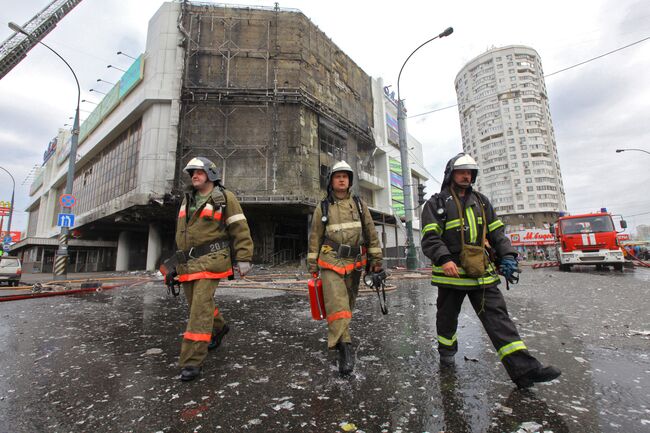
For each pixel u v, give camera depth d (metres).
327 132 25.11
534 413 1.85
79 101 13.80
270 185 20.83
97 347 3.34
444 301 2.61
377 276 3.01
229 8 22.70
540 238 38.81
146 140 21.12
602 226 12.63
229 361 2.85
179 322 4.54
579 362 2.67
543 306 5.16
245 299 6.74
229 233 2.87
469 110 92.75
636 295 5.89
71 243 32.16
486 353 2.93
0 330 4.12
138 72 22.39
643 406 1.92
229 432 1.72
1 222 44.12
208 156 20.69
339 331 2.51
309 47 23.92
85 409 2.00
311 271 2.88
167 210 21.45
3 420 1.87
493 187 84.50
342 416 1.87
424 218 2.64
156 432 1.73
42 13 19.69
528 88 84.38
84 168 36.12
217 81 21.58
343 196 2.98
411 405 1.98
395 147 36.38
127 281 12.96
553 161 82.81
